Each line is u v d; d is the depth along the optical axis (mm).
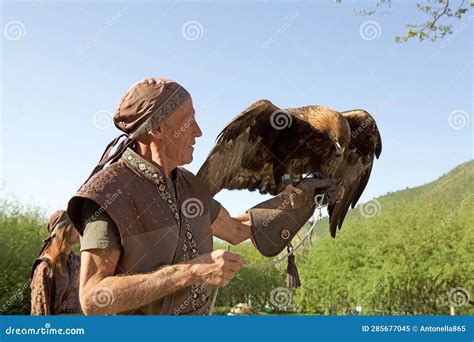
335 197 2480
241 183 2967
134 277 1775
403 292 36844
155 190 1993
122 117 2045
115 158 2070
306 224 2607
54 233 2850
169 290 1771
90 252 1818
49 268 2832
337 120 3023
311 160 3109
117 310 1766
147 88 2023
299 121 3068
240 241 2424
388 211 41250
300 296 44562
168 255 1942
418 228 37750
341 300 42594
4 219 15516
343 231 43000
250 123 2867
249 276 49500
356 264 41156
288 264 2395
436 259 36594
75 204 1883
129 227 1857
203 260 1805
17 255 14453
